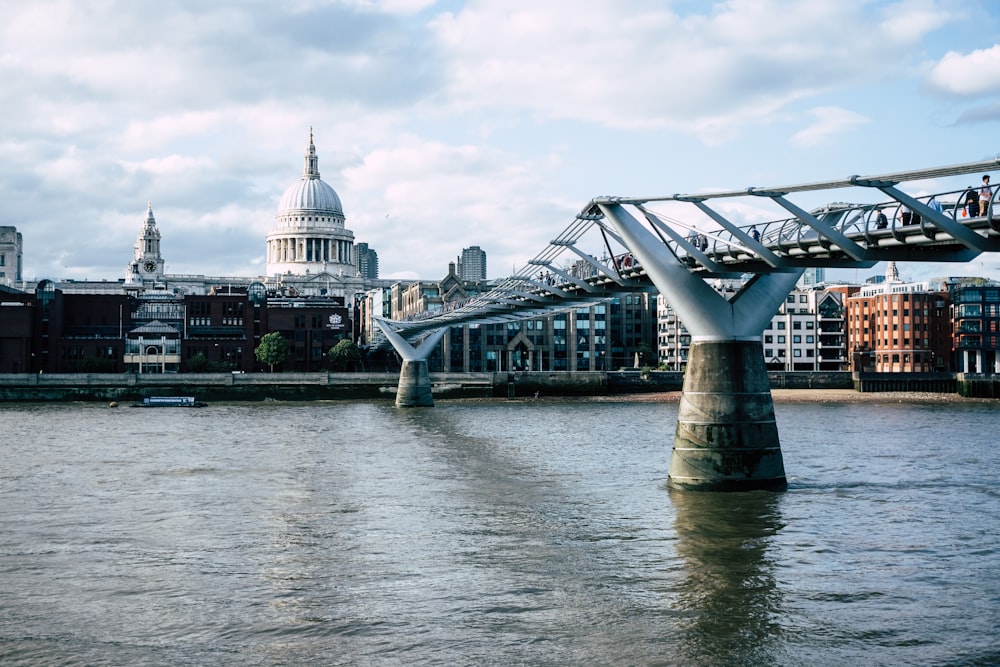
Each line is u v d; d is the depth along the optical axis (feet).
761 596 116.57
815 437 309.83
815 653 98.58
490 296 316.40
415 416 428.15
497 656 98.48
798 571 127.13
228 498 186.19
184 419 408.05
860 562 131.44
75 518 166.30
